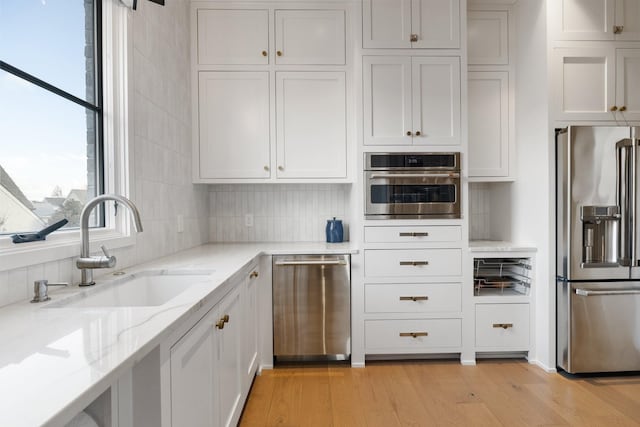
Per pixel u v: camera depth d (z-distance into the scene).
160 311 0.93
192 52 2.56
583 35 2.29
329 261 2.36
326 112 2.60
